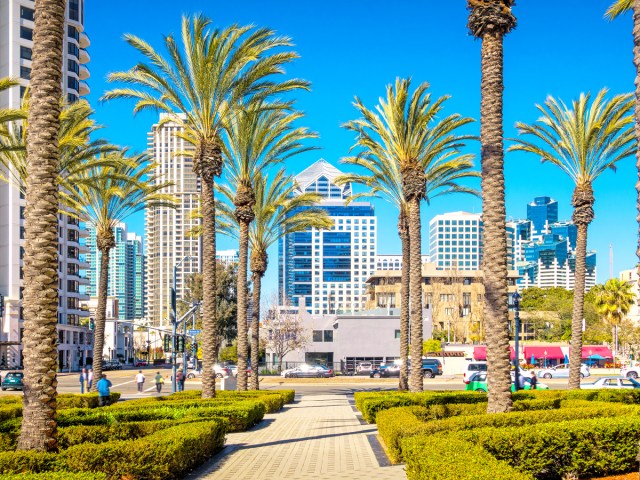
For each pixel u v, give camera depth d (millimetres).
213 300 28172
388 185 39000
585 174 33875
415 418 17797
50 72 13820
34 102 13719
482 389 43719
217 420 18828
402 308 39500
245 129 35438
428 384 57250
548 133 34438
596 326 111625
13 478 9797
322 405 37312
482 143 19141
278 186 44844
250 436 21969
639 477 12352
